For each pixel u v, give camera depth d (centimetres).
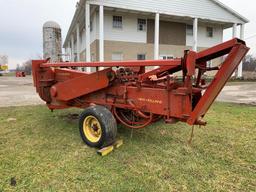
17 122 485
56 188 235
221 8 1658
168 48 1752
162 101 301
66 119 511
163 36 1727
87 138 348
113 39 1545
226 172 275
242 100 869
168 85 291
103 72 346
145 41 1647
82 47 1934
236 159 311
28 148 338
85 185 241
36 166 281
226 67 261
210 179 258
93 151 329
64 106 442
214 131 436
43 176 258
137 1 1398
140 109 327
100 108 339
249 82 1820
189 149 343
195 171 276
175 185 244
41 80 451
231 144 367
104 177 258
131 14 1563
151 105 314
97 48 1478
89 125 351
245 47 265
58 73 448
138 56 1636
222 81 281
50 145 351
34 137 388
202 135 409
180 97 282
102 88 358
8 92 1079
